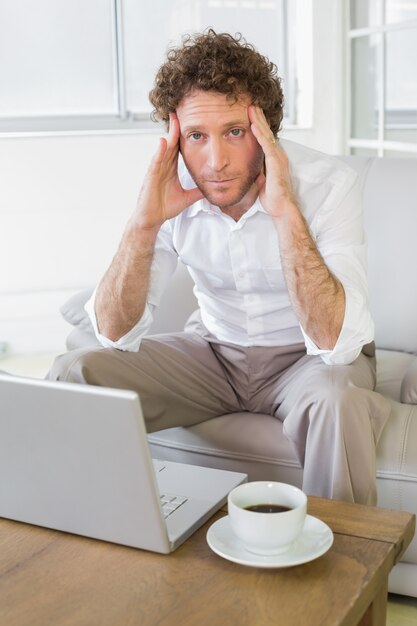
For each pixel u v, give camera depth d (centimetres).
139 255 176
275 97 171
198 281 194
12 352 383
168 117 174
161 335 196
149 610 106
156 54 407
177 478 141
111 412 114
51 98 393
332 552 118
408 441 167
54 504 126
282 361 188
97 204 383
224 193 166
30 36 384
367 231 220
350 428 155
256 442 176
